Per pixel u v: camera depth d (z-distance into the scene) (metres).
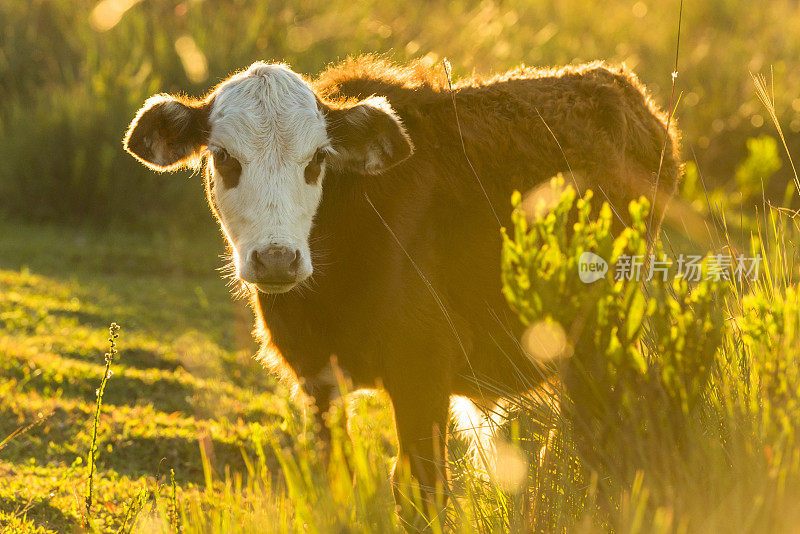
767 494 6.20
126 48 27.92
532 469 7.45
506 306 8.90
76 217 26.22
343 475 7.54
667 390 7.03
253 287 9.01
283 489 7.91
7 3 30.12
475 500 7.48
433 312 8.50
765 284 8.25
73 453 11.39
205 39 26.33
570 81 9.74
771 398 6.93
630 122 9.64
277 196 7.81
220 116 8.10
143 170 25.94
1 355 14.22
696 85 27.97
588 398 7.22
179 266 22.62
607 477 7.06
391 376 8.48
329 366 8.67
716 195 21.06
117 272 22.16
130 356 15.52
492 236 8.84
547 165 9.09
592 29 31.17
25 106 28.05
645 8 32.94
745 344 7.75
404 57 21.45
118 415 12.58
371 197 8.49
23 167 26.09
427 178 8.74
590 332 7.01
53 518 9.46
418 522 7.80
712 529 6.06
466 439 10.05
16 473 10.59
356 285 8.38
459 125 8.98
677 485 6.65
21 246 23.31
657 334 7.24
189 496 9.48
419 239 8.57
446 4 29.08
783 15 33.91
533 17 31.64
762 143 23.19
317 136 8.06
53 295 18.94
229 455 11.65
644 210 7.14
